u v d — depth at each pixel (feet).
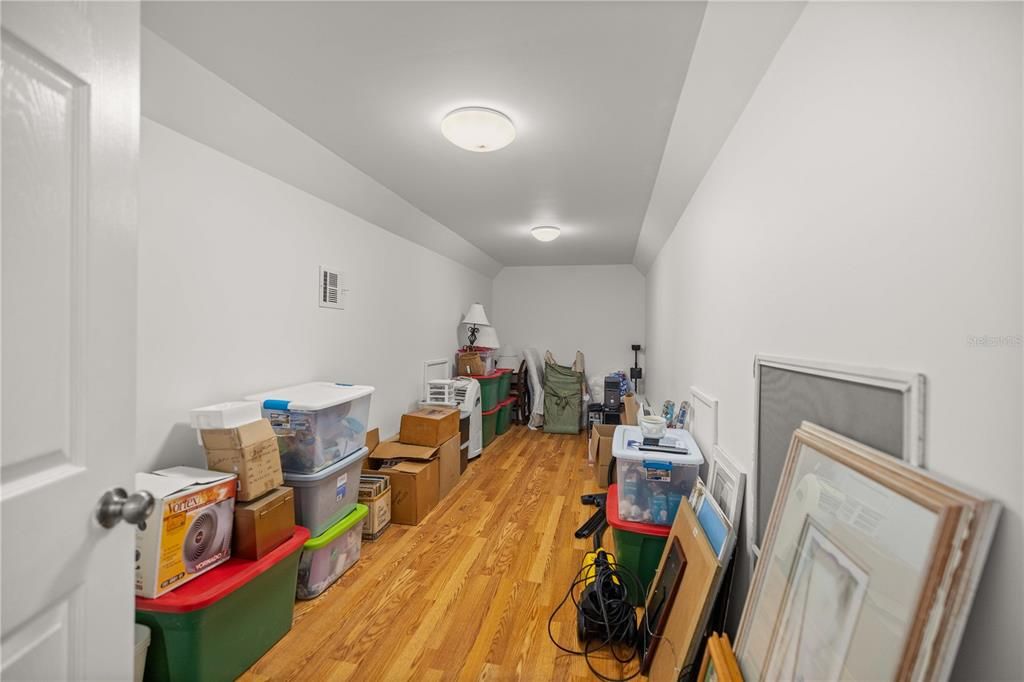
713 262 6.13
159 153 5.49
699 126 5.77
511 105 5.85
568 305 19.70
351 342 9.56
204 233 6.11
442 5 4.01
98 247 2.28
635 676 5.00
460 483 11.53
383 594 6.47
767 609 2.92
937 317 2.01
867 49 2.57
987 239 1.76
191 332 5.94
